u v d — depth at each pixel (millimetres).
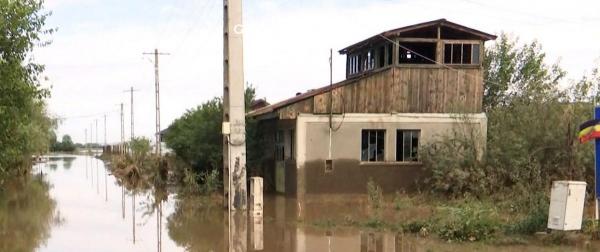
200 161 27688
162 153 42656
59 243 14438
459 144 21703
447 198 20750
